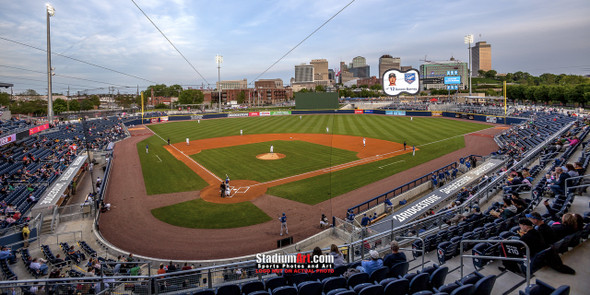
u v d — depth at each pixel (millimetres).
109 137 61156
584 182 14984
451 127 69875
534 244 8242
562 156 22891
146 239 21125
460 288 6875
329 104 110062
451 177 33375
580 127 37031
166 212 25438
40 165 36344
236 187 31188
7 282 9453
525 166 26875
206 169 38219
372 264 10023
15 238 19812
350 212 23516
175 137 64562
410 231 17188
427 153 44906
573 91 84625
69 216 24656
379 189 30125
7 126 43719
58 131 54844
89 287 13398
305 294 8750
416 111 96188
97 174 38281
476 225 14883
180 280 12516
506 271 9062
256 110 121688
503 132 57156
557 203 13695
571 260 8539
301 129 72062
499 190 22734
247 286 9773
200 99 171000
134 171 38156
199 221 23703
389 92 90375
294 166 38688
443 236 13398
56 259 17234
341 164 39406
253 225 22938
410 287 8312
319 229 22203
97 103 144625
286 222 23297
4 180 29172
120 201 28062
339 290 8234
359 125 76438
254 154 46000
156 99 190750
